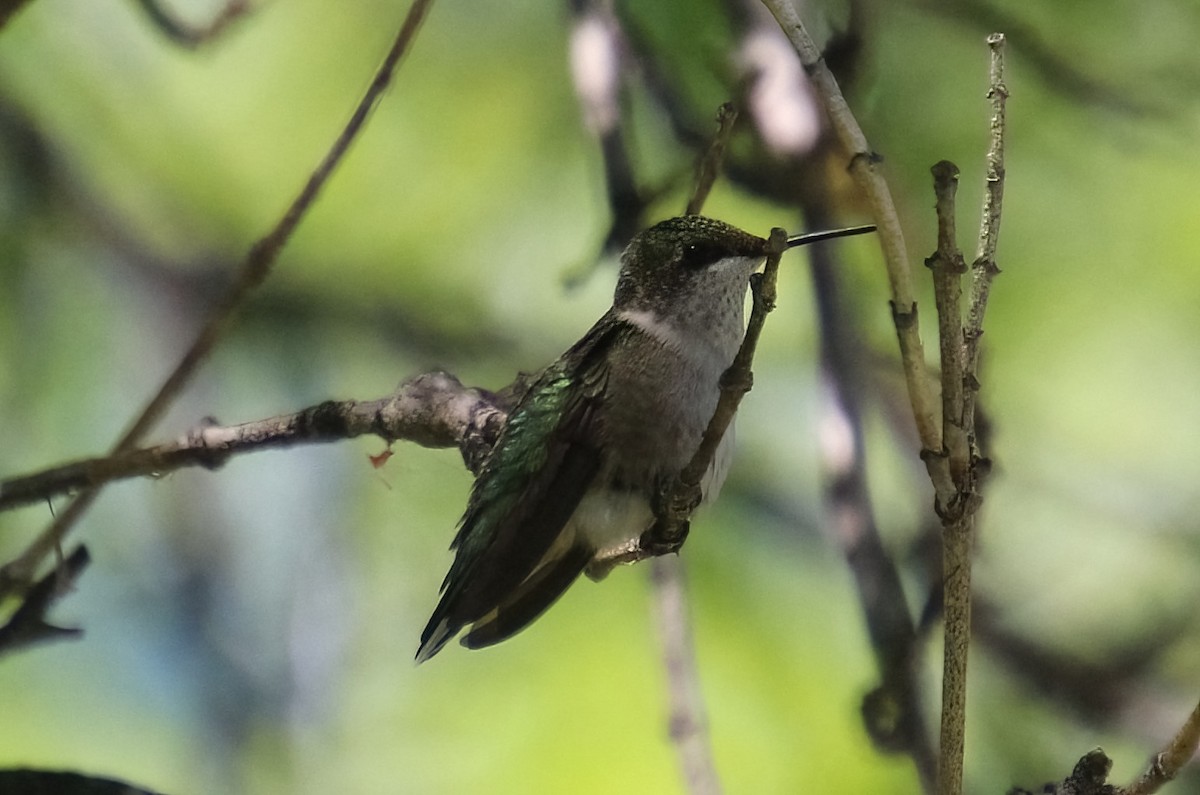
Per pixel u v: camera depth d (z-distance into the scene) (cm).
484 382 1178
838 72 852
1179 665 1024
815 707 941
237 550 1110
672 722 759
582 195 1146
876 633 765
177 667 1064
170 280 1161
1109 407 1074
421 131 1120
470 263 1158
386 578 1086
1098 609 1066
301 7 1135
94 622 1058
